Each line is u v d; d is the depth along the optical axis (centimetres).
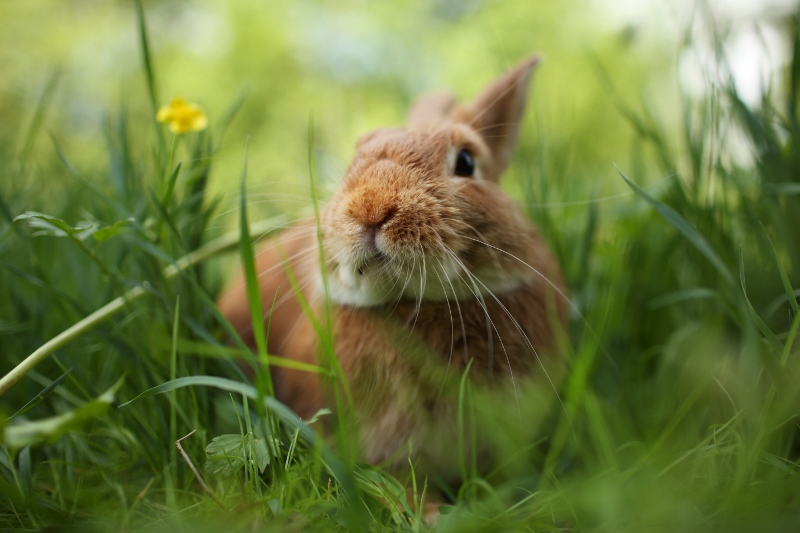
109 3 189
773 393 58
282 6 192
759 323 58
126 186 68
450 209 61
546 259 66
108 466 61
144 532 56
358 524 55
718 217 68
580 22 136
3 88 138
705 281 67
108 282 66
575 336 70
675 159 76
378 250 60
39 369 65
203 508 57
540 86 126
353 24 185
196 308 65
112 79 162
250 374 68
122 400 64
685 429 62
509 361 62
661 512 55
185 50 183
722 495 56
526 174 80
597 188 79
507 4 142
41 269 66
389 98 155
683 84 71
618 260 70
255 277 57
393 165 62
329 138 145
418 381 62
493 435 62
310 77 182
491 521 56
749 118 66
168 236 67
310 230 65
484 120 69
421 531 57
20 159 74
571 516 57
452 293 62
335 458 56
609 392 66
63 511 58
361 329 63
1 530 57
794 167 66
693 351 65
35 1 171
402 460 62
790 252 65
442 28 174
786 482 55
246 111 163
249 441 57
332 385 62
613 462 58
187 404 62
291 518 55
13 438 54
